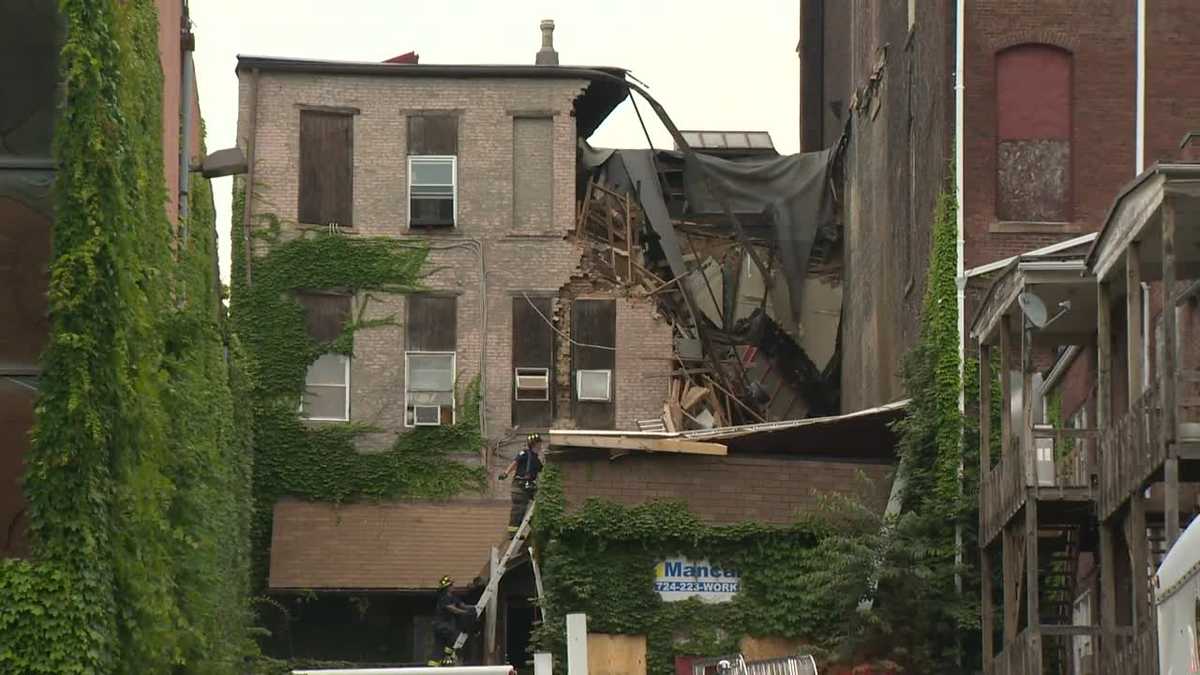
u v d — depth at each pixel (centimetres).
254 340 4875
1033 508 3164
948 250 3881
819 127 5834
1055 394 3791
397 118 5028
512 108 5059
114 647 2241
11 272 2305
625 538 3747
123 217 2338
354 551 4756
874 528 3709
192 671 2605
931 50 4103
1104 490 3009
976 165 3925
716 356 5062
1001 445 3631
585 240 5069
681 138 5247
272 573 4697
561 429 4931
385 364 4922
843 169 5319
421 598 4750
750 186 5338
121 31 2467
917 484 3766
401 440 4875
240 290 4894
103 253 2289
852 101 5138
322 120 5009
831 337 5284
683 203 5319
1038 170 3934
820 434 3822
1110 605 2997
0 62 2353
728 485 3794
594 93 5184
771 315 5281
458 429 4897
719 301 5262
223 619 3153
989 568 3506
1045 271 3259
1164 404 2725
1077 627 3095
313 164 4988
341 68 5006
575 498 3762
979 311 3534
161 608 2373
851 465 3841
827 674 3666
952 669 3622
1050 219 3922
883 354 4594
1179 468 2777
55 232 2283
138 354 2394
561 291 5003
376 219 4988
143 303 2425
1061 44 3953
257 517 4772
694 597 3750
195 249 3500
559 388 4969
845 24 5475
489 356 4959
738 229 5197
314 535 4766
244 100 4981
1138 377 2858
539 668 2747
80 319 2259
